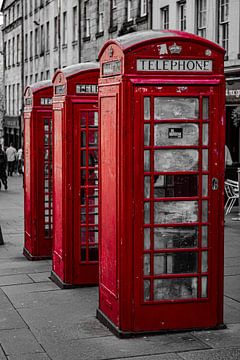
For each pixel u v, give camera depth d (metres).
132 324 7.90
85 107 10.24
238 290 10.05
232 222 17.53
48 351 7.51
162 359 7.21
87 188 10.36
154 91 7.67
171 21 30.27
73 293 10.10
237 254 12.92
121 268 7.82
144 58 7.63
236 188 20.14
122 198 7.75
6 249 14.31
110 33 38.38
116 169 7.88
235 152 25.53
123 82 7.60
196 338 7.83
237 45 24.83
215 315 8.12
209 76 7.81
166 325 7.98
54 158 11.01
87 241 10.41
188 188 7.94
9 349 7.60
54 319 8.73
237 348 7.51
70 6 46.03
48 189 12.76
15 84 66.06
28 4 59.44
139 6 34.16
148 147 7.73
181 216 7.95
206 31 27.33
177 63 7.72
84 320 8.66
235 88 24.00
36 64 56.59
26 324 8.52
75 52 45.19
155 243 7.92
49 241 12.88
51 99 12.55
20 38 63.34
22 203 24.98
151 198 7.81
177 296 8.02
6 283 10.84
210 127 7.89
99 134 8.49
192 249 7.99
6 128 68.75
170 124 7.79
